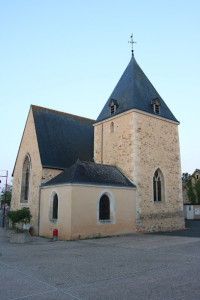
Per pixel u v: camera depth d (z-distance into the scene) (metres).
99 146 19.70
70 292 4.84
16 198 20.08
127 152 17.00
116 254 8.58
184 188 33.19
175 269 6.48
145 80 20.44
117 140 18.02
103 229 13.87
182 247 9.94
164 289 4.97
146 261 7.42
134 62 21.05
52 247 10.33
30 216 14.20
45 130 19.03
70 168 15.20
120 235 14.34
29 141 19.12
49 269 6.58
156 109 18.73
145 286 5.16
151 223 16.28
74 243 11.41
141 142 16.92
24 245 11.05
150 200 16.59
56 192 14.23
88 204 13.48
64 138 19.89
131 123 17.06
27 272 6.30
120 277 5.80
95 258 7.92
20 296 4.65
